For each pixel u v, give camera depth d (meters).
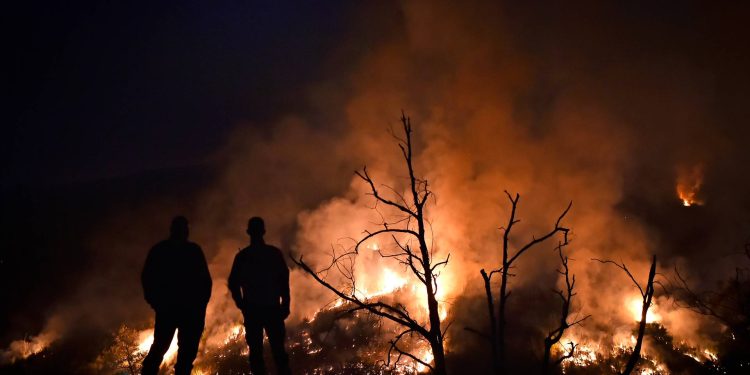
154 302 4.17
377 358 7.81
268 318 4.57
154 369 4.04
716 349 7.64
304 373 7.59
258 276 4.58
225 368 7.93
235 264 4.67
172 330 4.20
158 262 4.23
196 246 4.43
